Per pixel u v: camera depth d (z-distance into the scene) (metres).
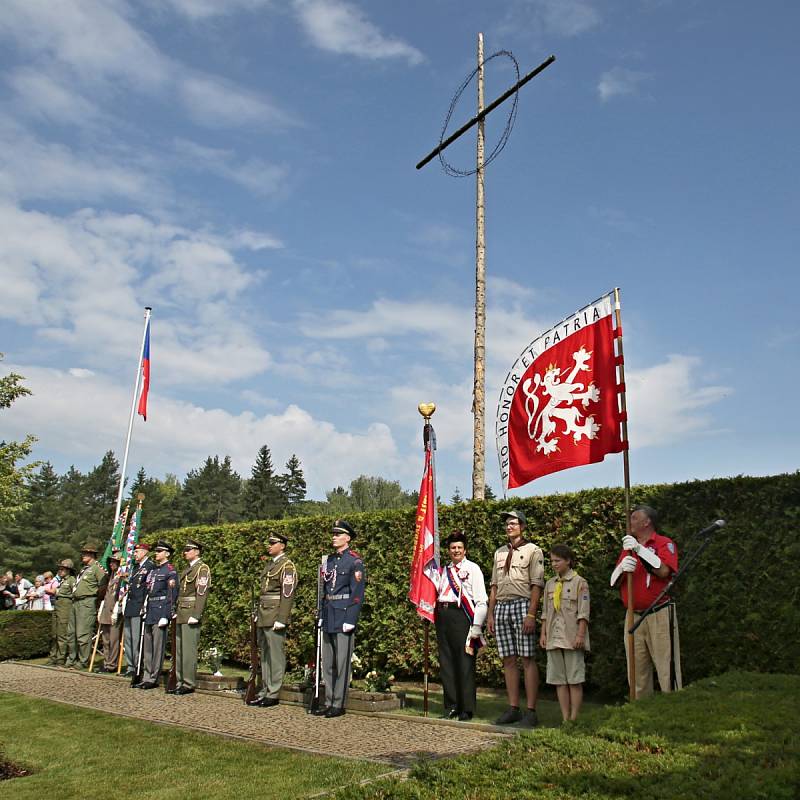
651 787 4.74
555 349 9.38
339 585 10.04
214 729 8.75
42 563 64.38
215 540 16.02
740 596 8.48
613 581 7.93
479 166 16.11
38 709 10.41
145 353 18.81
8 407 23.88
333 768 6.74
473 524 11.38
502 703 10.04
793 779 4.54
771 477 8.56
